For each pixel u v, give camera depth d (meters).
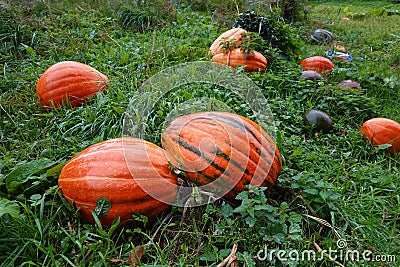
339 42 9.60
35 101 4.61
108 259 2.45
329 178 3.56
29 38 6.54
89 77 4.48
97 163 2.63
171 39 7.19
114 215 2.58
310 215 2.91
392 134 4.21
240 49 5.69
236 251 2.55
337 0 22.41
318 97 5.11
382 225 3.05
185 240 2.65
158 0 9.24
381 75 6.46
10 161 3.28
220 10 10.53
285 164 3.49
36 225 2.58
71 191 2.65
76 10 8.73
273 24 7.09
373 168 3.76
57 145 3.74
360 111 4.99
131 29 8.33
